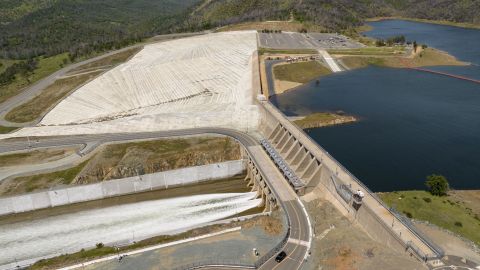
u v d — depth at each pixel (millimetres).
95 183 106750
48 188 103875
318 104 163250
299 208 90750
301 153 110812
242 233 82188
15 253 87312
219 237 81188
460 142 127562
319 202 93812
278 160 109062
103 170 110188
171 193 111938
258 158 114375
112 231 94000
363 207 80750
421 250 67875
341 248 73688
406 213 87688
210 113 141875
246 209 102250
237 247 77438
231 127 136000
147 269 72188
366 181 105312
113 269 72750
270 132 129250
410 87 184000
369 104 162375
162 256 75625
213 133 130875
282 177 104438
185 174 114250
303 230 82000
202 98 161875
